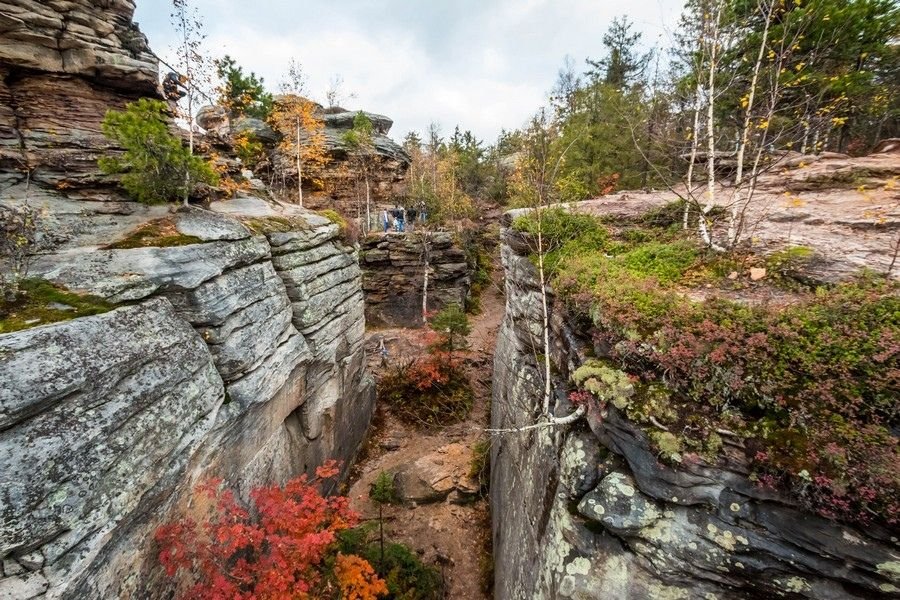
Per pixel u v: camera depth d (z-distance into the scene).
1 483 4.23
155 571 6.28
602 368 6.17
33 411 4.77
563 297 8.23
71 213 9.70
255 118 29.45
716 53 9.04
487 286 34.28
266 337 10.03
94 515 5.02
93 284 7.17
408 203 35.69
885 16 11.43
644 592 5.16
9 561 4.26
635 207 12.41
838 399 4.57
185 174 10.61
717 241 8.67
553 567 6.23
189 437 6.95
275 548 7.08
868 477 4.03
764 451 4.68
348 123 33.50
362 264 27.48
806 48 11.61
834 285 6.18
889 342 4.50
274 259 11.62
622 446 5.70
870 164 11.72
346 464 15.09
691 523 5.01
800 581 4.45
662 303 6.24
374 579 8.52
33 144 10.37
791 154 13.47
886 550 4.03
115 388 5.88
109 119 9.03
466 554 11.85
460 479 14.23
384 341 24.95
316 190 30.88
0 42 9.71
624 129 17.28
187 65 12.65
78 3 10.46
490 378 21.33
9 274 6.96
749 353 5.11
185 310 8.11
